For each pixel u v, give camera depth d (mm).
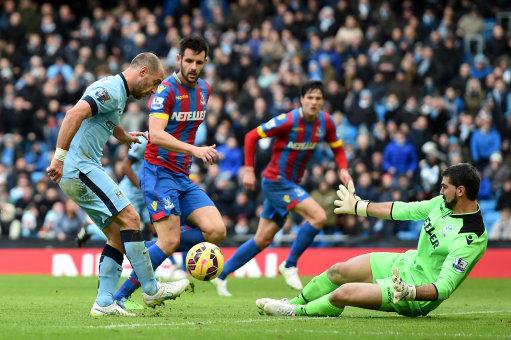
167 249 16250
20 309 16391
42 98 40969
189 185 16672
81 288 23875
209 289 24078
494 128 37875
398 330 12484
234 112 38812
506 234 33500
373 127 38031
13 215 35625
